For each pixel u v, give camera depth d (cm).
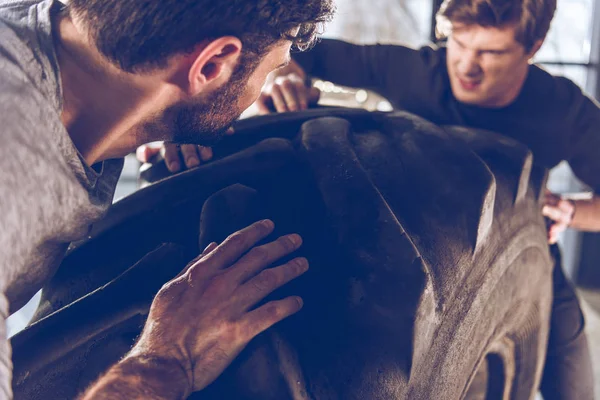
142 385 56
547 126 112
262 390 61
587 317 274
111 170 69
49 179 54
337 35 306
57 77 57
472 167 78
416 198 75
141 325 67
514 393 103
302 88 110
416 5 302
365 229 69
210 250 66
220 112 68
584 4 302
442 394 73
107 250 77
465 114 115
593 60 301
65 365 67
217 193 74
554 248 123
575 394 130
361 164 77
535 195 98
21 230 52
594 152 116
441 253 72
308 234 71
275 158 80
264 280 62
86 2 59
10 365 49
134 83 62
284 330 64
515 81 109
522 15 100
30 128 52
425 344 68
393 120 87
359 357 63
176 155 87
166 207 78
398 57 123
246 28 62
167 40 59
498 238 83
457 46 107
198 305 60
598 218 122
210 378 60
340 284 67
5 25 56
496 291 83
